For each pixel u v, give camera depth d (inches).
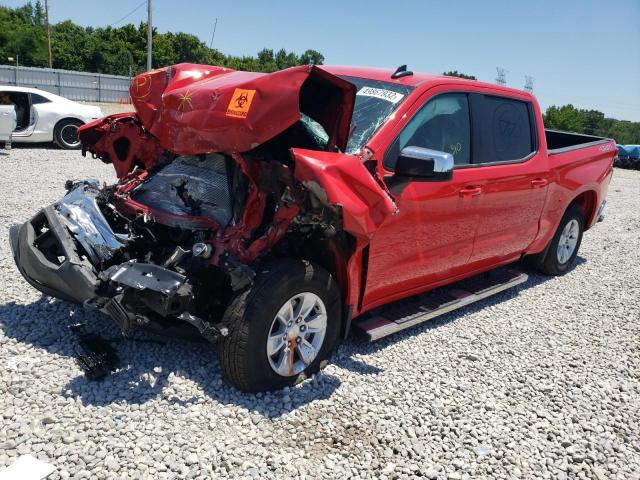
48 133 507.2
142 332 155.6
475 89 180.5
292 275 129.8
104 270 134.6
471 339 180.7
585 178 237.9
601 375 165.9
